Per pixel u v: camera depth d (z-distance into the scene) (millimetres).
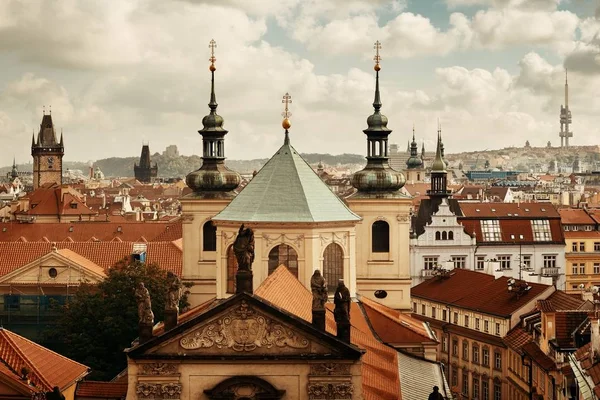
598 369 77375
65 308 127125
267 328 65250
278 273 90438
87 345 121375
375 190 129250
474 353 149125
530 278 172000
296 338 65312
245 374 65438
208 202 132375
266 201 105062
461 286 163250
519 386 128750
